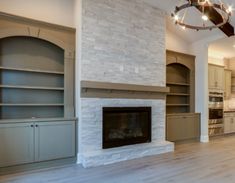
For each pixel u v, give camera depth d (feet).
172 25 19.06
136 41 15.55
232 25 17.26
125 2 15.08
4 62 12.55
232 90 27.32
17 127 11.39
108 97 14.08
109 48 14.21
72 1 14.76
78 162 13.12
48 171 11.70
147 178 10.71
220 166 12.71
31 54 13.42
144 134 15.85
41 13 13.61
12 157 11.24
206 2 8.12
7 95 12.78
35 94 13.66
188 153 15.76
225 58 27.30
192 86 21.20
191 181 10.36
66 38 13.84
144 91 15.69
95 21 13.66
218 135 22.80
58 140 12.62
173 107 21.03
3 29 11.76
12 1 12.67
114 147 14.25
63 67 14.43
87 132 13.21
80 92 13.03
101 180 10.43
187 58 20.86
